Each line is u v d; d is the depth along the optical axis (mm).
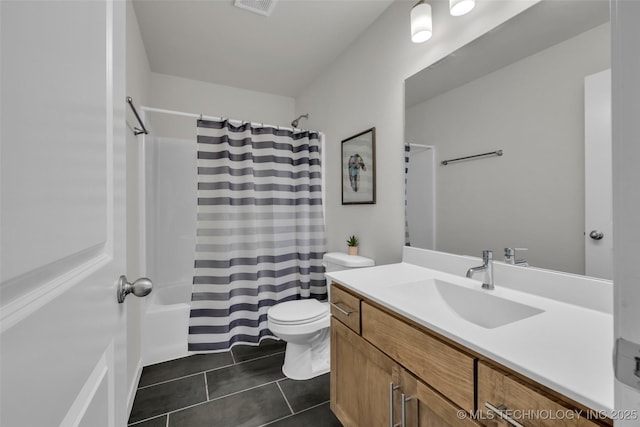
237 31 2104
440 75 1490
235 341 2117
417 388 895
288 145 2348
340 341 1337
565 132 1023
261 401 1608
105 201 562
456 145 1414
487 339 743
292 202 2383
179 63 2576
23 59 295
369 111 2031
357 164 2150
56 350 355
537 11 1100
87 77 470
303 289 2346
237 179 2152
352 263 1901
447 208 1463
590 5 965
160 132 2785
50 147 344
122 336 674
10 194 272
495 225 1249
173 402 1601
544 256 1084
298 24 2021
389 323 1029
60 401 361
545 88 1077
